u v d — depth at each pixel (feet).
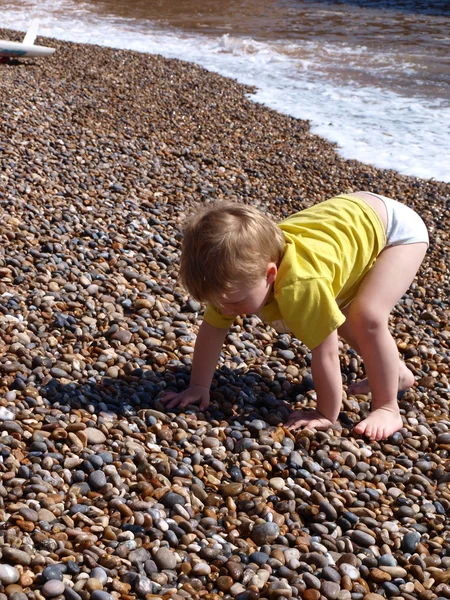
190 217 6.30
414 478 6.32
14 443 5.99
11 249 8.42
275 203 11.46
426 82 21.29
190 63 22.57
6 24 29.35
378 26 31.63
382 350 6.68
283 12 35.70
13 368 6.65
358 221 6.71
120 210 9.86
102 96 16.21
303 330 6.34
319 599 5.39
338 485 6.20
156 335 7.50
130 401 6.64
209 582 5.41
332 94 19.72
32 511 5.51
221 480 6.10
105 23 31.32
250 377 7.15
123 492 5.83
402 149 15.11
